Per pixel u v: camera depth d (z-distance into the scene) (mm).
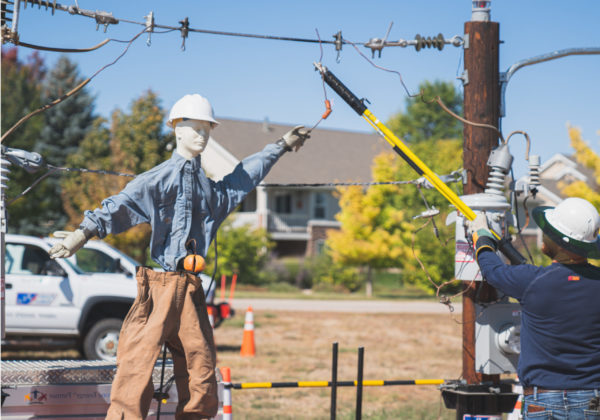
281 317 22000
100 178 28156
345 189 35406
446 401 6180
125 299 12805
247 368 13070
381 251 34250
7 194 31656
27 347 12891
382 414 9648
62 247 4461
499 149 6078
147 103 27922
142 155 27891
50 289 12562
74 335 12617
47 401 5258
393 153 35656
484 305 6035
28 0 5305
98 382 5418
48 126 41156
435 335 18938
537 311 4285
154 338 4520
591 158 21438
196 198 4797
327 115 5582
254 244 37438
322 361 14117
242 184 5102
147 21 5605
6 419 5145
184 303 4668
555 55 6504
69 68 43594
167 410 5500
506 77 6480
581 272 4266
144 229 26141
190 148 4766
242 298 29641
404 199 34062
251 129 48281
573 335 4199
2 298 5070
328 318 22141
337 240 35188
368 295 35688
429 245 31219
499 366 6035
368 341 17438
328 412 9844
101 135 31906
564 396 4207
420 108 65750
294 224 46781
